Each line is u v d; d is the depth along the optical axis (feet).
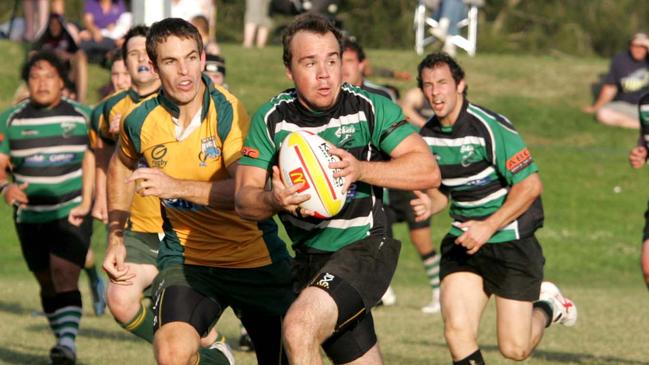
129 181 51.34
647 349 86.02
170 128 54.54
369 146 50.11
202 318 52.85
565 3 314.96
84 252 81.20
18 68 205.77
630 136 200.13
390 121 49.55
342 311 48.80
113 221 57.36
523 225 67.21
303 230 51.13
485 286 67.87
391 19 297.33
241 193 49.08
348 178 47.37
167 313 52.54
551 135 200.23
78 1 276.41
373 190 51.13
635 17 314.55
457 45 231.09
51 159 81.46
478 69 228.22
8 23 235.40
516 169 65.57
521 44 308.40
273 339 57.82
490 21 313.94
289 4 187.32
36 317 102.42
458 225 67.62
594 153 187.11
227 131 53.72
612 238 157.28
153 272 65.26
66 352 75.92
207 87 54.24
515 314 67.41
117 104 71.56
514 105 211.00
